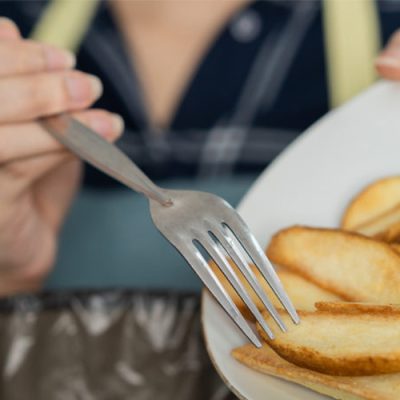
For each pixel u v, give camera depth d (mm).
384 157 457
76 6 694
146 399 469
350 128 463
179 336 467
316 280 406
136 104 679
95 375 472
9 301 471
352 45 669
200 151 685
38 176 533
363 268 400
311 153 459
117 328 470
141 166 687
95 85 477
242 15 677
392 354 359
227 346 397
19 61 473
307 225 446
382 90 467
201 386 466
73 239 699
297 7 679
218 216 405
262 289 389
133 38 692
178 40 686
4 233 574
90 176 697
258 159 683
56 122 471
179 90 683
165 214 410
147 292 470
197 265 394
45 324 471
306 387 379
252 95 679
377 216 434
